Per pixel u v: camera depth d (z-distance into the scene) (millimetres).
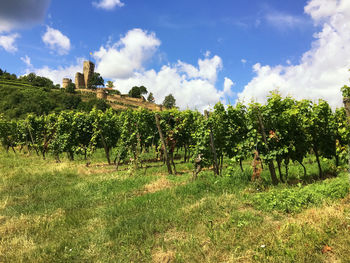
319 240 3037
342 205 4102
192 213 4391
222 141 7922
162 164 11555
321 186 5160
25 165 11172
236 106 7312
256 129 6922
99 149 19297
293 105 7258
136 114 11828
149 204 5082
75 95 85125
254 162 6449
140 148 10523
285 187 5855
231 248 3148
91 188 6676
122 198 5801
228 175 6742
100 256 3215
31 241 3635
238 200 5000
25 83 99500
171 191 5832
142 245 3439
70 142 13547
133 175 8367
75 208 5246
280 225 3656
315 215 3787
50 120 15727
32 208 5172
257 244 3164
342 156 7391
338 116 8078
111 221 4336
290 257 2775
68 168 9805
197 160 7207
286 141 6906
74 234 3904
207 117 7711
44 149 14305
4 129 17250
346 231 3184
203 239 3473
